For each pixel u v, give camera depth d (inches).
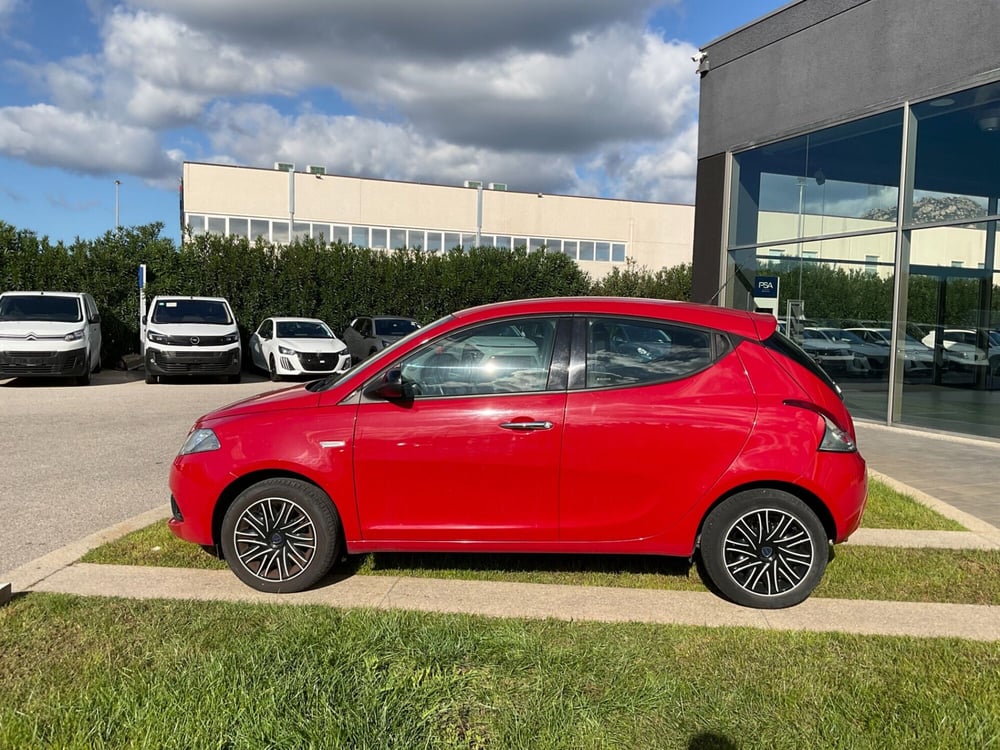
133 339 777.6
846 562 185.3
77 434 363.6
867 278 433.7
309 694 113.3
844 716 110.7
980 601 162.2
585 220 1627.7
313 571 161.0
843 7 434.3
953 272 393.4
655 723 108.1
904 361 413.4
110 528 206.2
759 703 113.9
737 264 532.4
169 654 127.4
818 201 464.4
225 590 162.1
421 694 114.3
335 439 158.4
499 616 148.6
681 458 155.9
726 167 529.0
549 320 163.8
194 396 527.8
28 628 138.3
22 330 549.6
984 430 379.6
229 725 105.0
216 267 815.1
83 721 105.8
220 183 1392.7
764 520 157.9
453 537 160.1
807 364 163.8
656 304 167.2
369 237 1482.5
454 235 1539.1
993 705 113.4
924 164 397.7
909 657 131.6
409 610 149.9
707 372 159.8
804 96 464.1
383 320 798.5
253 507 161.8
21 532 208.2
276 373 635.5
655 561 186.9
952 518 224.4
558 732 105.2
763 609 156.6
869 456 330.6
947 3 375.9
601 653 130.5
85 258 758.5
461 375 161.5
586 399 157.5
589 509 157.9
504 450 156.6
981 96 364.8
